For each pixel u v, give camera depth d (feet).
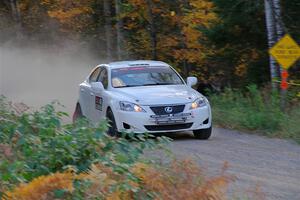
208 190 58.54
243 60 245.65
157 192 57.77
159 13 255.91
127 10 250.78
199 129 129.49
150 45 264.72
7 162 58.75
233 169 97.25
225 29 232.53
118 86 136.77
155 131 126.31
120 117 126.72
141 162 62.90
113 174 57.47
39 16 346.74
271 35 194.90
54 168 62.08
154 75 141.28
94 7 284.00
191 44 245.04
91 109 144.46
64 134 65.10
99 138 63.62
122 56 263.08
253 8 220.23
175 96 129.29
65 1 271.08
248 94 183.93
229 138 133.69
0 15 360.07
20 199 51.93
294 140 130.11
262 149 117.70
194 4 232.12
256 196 77.25
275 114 146.82
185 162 64.13
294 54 155.33
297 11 221.05
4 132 68.69
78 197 53.83
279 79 188.24
